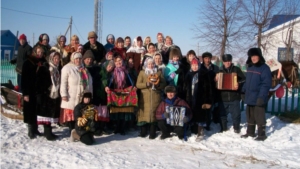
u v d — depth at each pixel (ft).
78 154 17.72
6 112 28.48
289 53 58.85
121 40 25.31
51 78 20.30
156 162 16.75
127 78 22.24
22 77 20.01
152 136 21.31
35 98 20.31
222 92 22.31
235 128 22.34
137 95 21.76
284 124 24.34
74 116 19.66
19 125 24.57
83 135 19.65
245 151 18.47
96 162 16.55
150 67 21.63
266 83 20.10
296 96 34.17
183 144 20.12
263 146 19.47
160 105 21.03
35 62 20.43
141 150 18.81
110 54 22.54
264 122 20.57
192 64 21.34
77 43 25.31
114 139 21.31
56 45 26.50
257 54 20.36
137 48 26.68
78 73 20.30
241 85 22.17
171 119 20.53
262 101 20.01
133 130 24.03
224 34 56.75
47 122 20.33
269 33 64.28
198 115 20.88
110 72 21.85
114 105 21.21
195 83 21.08
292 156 17.52
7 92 29.32
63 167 16.05
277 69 25.12
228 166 16.30
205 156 17.85
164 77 22.50
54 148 18.81
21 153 18.06
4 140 20.39
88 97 19.76
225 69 22.44
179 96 21.81
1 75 49.16
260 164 16.61
